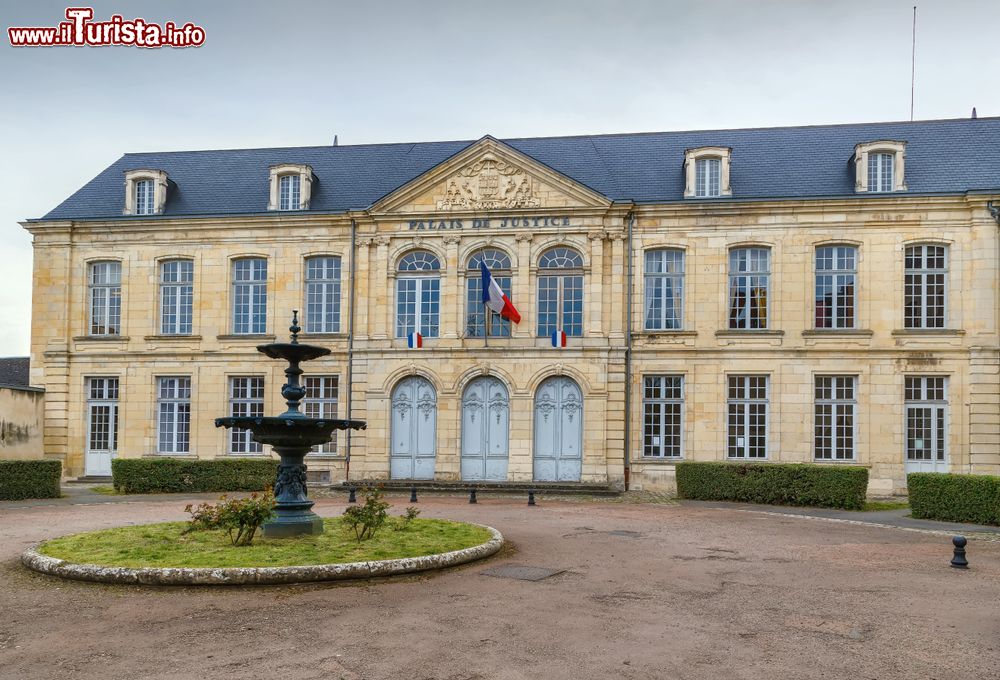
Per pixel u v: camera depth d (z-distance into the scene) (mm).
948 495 17391
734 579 10602
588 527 15562
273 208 26953
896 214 23984
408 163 28859
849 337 23984
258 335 26438
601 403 24484
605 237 25016
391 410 25609
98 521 15969
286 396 13406
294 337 13648
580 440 24781
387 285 25812
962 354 23453
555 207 25016
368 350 25609
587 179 26688
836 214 24250
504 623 8281
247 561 10336
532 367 24859
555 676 6801
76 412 27203
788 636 7988
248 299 27062
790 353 24219
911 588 10141
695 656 7340
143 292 27172
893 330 23781
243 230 26844
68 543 11828
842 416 24188
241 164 29688
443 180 25656
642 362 24812
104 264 27750
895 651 7555
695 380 24594
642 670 6961
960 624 8469
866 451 23750
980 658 7375
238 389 26750
